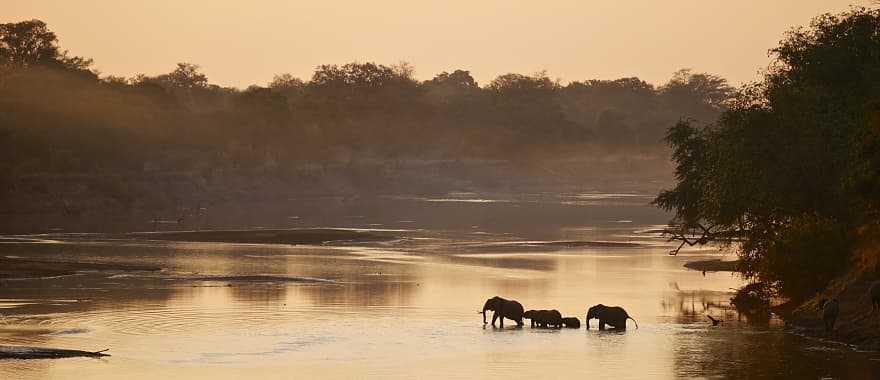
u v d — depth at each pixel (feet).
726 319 130.52
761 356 103.81
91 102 474.90
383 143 627.87
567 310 138.41
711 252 232.94
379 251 238.27
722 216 153.69
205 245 250.98
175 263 205.05
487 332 119.85
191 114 538.06
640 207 437.58
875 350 106.83
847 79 156.76
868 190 120.57
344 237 275.80
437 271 191.93
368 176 549.95
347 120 638.53
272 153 534.37
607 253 232.73
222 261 210.38
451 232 301.43
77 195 392.27
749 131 149.18
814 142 143.74
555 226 327.88
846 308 122.21
